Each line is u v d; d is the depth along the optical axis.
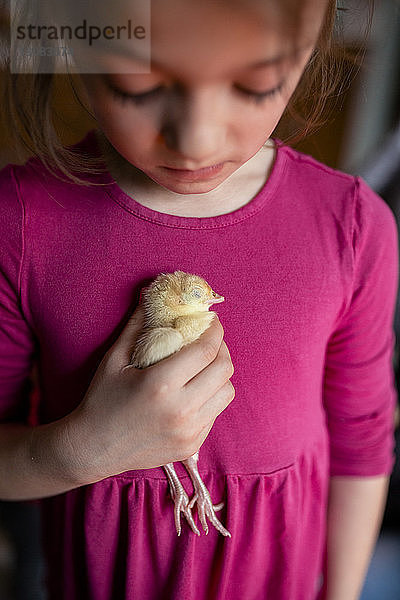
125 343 0.39
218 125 0.31
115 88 0.31
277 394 0.43
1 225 0.41
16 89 0.39
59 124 0.39
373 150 0.83
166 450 0.38
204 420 0.38
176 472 0.42
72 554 0.46
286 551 0.46
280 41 0.29
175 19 0.28
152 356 0.38
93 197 0.41
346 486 0.53
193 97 0.30
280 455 0.44
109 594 0.45
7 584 0.68
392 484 0.83
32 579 0.68
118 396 0.38
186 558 0.43
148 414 0.37
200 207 0.41
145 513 0.43
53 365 0.43
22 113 0.39
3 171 0.42
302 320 0.42
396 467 0.81
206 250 0.41
